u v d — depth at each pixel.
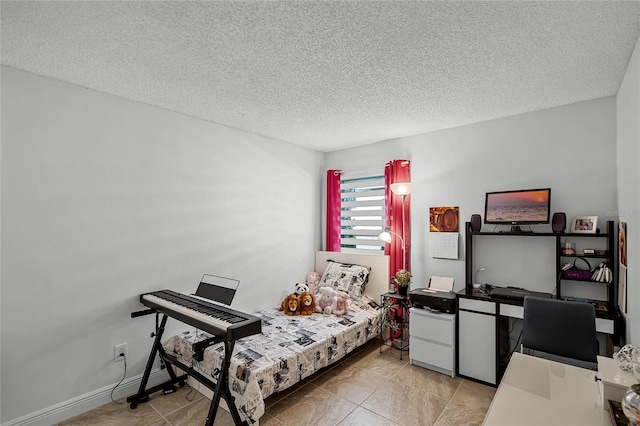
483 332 2.85
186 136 3.10
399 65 2.15
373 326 3.52
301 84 2.45
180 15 1.62
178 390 2.73
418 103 2.84
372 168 4.21
